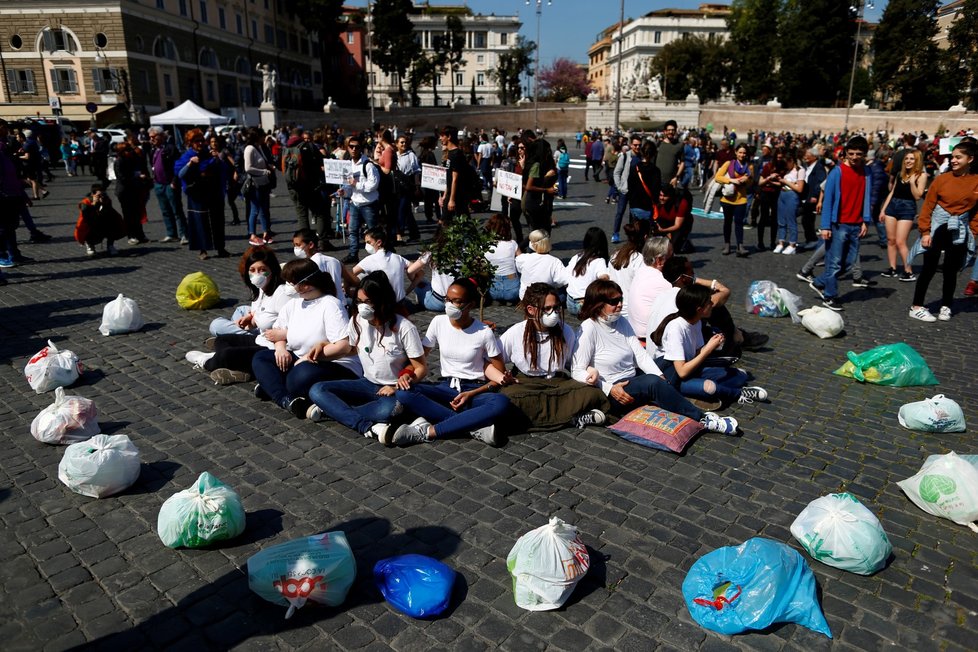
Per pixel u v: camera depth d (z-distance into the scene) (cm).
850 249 844
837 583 343
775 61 7056
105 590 332
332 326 516
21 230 1411
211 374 601
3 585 335
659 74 7812
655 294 655
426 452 479
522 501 416
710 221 1611
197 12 5012
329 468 454
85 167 3016
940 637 308
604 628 311
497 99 10069
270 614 317
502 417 498
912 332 768
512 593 334
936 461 413
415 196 1315
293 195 1152
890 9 6362
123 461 417
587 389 527
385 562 334
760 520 399
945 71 6159
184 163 1078
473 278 662
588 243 787
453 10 10094
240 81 5709
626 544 374
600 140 2505
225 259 1130
